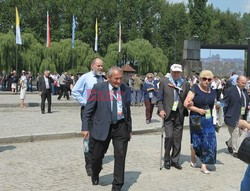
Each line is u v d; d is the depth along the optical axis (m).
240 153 4.61
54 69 51.75
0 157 9.40
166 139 8.64
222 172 8.52
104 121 6.71
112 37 75.56
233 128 10.35
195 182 7.64
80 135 12.77
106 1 74.94
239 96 10.32
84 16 73.38
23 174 7.86
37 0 71.56
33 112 20.23
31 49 50.59
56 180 7.47
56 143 11.52
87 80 8.00
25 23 70.44
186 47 37.25
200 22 77.06
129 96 6.88
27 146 10.94
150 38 84.25
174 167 8.80
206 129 8.35
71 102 24.58
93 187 7.04
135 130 13.77
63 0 72.88
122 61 64.62
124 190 6.97
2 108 21.84
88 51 56.53
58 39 71.94
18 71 49.81
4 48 47.66
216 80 20.34
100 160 7.01
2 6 69.44
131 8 80.38
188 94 8.41
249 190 4.68
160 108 8.64
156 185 7.34
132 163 9.12
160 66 65.19
